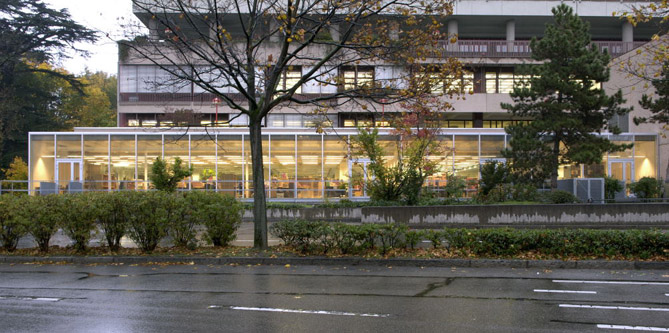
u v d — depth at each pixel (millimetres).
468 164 31094
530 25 44938
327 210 23469
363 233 12234
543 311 7148
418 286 9109
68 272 10977
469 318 6793
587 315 6910
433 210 19922
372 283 9430
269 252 12695
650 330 6188
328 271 10875
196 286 9234
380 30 13211
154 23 23438
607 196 27484
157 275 10500
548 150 25719
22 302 7945
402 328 6336
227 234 13836
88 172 30406
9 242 13398
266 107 13344
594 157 24188
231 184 29984
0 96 43688
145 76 40344
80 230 12977
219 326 6477
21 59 46344
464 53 40656
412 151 22375
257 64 13938
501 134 31375
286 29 12055
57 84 55906
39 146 30453
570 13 26328
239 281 9734
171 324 6582
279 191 29641
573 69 24750
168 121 34250
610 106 24562
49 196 13508
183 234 13328
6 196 13711
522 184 24203
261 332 6195
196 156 30750
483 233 11938
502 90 41750
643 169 33750
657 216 19031
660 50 15961
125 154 30656
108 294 8547
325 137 30906
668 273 10242
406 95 13062
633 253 11289
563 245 11484
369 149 22953
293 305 7629
